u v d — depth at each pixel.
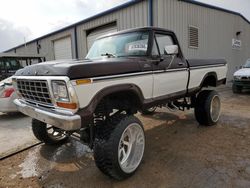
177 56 3.89
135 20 9.03
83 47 12.46
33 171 3.01
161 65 3.36
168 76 3.51
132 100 3.06
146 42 3.34
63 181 2.73
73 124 2.19
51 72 2.37
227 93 9.41
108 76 2.51
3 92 5.70
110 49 3.71
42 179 2.80
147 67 3.09
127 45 3.50
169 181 2.62
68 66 2.25
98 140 2.53
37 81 2.55
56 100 2.35
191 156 3.26
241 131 4.30
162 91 3.46
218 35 12.36
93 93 2.37
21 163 3.25
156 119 5.34
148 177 2.72
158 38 3.53
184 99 4.68
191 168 2.90
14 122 5.55
